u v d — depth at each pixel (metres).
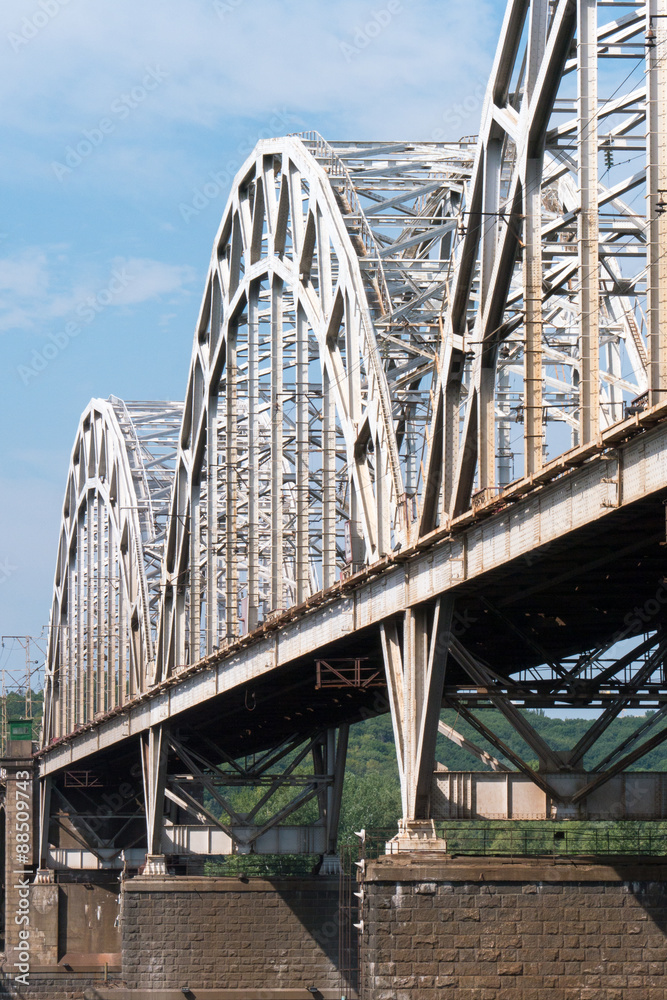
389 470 48.91
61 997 76.44
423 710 43.81
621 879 41.66
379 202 58.81
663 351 32.03
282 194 64.81
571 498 34.81
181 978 73.69
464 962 41.03
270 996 73.38
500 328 40.94
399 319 58.75
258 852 76.69
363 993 41.81
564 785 45.72
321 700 68.25
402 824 43.84
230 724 79.00
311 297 61.44
